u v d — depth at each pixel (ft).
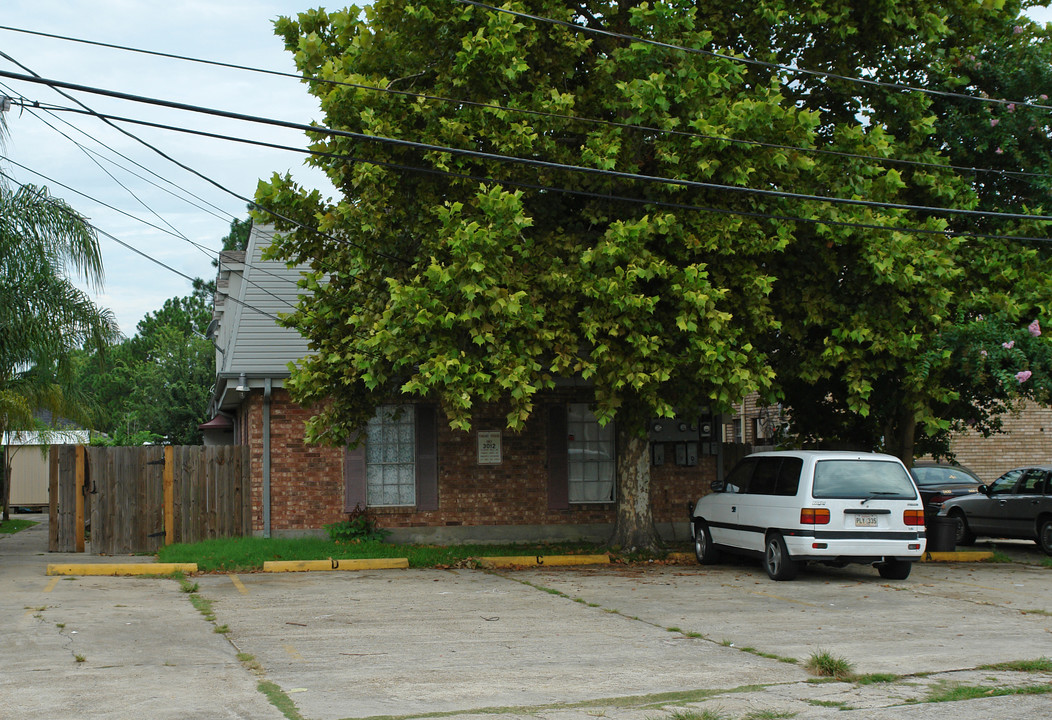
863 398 51.03
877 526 46.06
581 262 46.29
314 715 22.56
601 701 24.04
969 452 95.96
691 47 46.50
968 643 31.73
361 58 45.98
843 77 50.24
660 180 42.75
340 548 58.03
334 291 51.88
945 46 55.21
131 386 171.83
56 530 62.39
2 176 55.72
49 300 57.31
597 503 67.15
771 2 48.85
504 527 65.41
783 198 48.11
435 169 46.50
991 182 55.42
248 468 63.67
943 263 48.83
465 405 43.93
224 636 33.30
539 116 45.96
